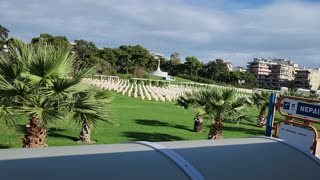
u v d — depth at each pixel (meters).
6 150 2.98
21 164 2.63
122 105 25.30
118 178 2.64
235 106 12.12
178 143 3.81
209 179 2.94
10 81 6.90
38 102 6.92
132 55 107.69
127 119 17.81
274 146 4.14
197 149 3.63
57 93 6.90
